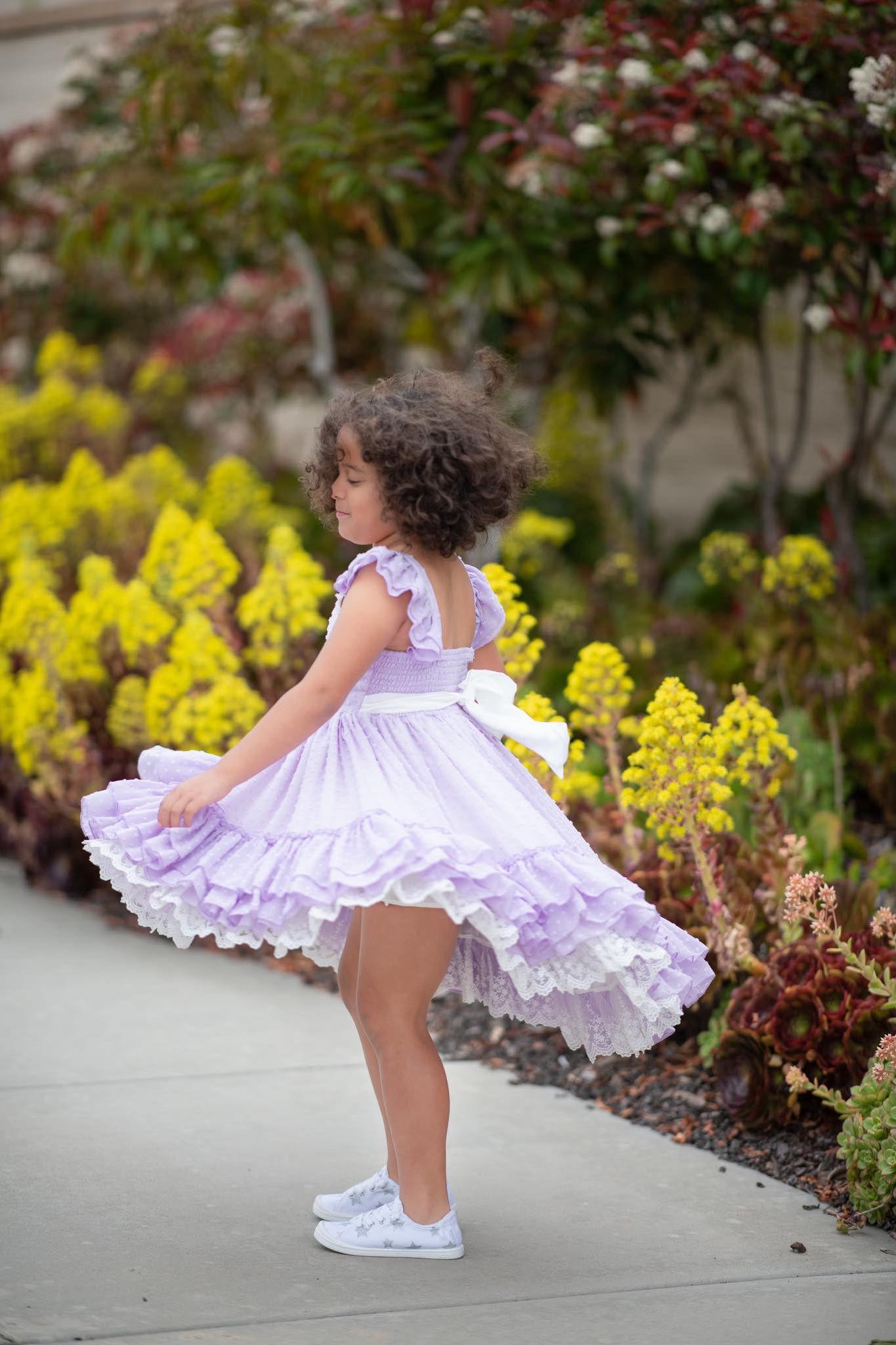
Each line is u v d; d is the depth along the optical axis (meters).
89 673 6.70
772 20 6.16
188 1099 4.36
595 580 9.44
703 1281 3.23
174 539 6.89
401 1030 3.27
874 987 3.68
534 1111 4.36
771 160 6.28
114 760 6.73
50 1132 4.07
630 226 7.43
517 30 7.51
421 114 7.58
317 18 8.31
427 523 3.37
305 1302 3.08
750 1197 3.73
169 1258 3.28
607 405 9.84
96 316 13.08
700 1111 4.29
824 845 5.37
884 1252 3.41
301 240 9.78
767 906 4.61
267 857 3.16
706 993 4.54
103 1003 5.30
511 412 4.08
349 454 3.41
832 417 11.62
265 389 12.52
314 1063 4.70
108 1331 2.90
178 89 8.26
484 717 3.51
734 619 7.98
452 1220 3.35
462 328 10.27
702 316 9.15
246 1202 3.63
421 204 8.23
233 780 3.19
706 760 4.32
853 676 6.71
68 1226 3.45
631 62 6.25
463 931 3.46
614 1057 4.73
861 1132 3.57
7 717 7.10
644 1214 3.62
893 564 9.58
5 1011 5.18
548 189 7.29
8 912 6.60
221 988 5.53
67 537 9.11
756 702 4.58
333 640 3.28
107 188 8.71
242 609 6.29
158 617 6.38
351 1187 3.69
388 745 3.32
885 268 6.41
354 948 3.47
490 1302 3.10
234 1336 2.90
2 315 12.87
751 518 10.87
